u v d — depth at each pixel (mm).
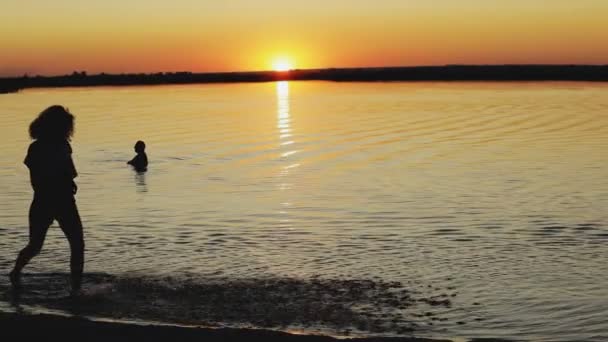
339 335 8281
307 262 11805
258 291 10008
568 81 129375
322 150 27828
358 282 10555
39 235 10219
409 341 7645
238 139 32344
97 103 67875
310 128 37438
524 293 10078
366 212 15945
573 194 17906
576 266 11500
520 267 11461
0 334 7766
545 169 22109
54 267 11188
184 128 38406
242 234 13922
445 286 10398
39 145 10133
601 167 22328
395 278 10812
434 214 15672
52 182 10117
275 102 66438
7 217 15641
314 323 8703
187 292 9930
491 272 11164
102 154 27422
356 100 67062
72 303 9367
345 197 17828
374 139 31562
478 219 15125
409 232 14023
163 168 23500
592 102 57031
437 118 42906
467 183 19719
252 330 7820
